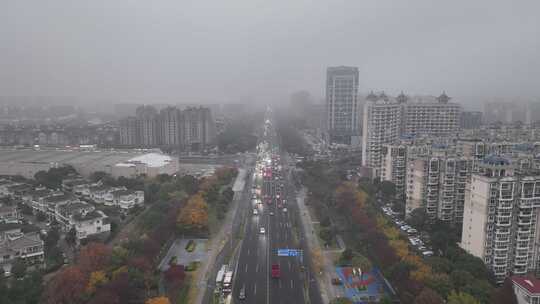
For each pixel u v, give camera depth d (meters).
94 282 197.25
